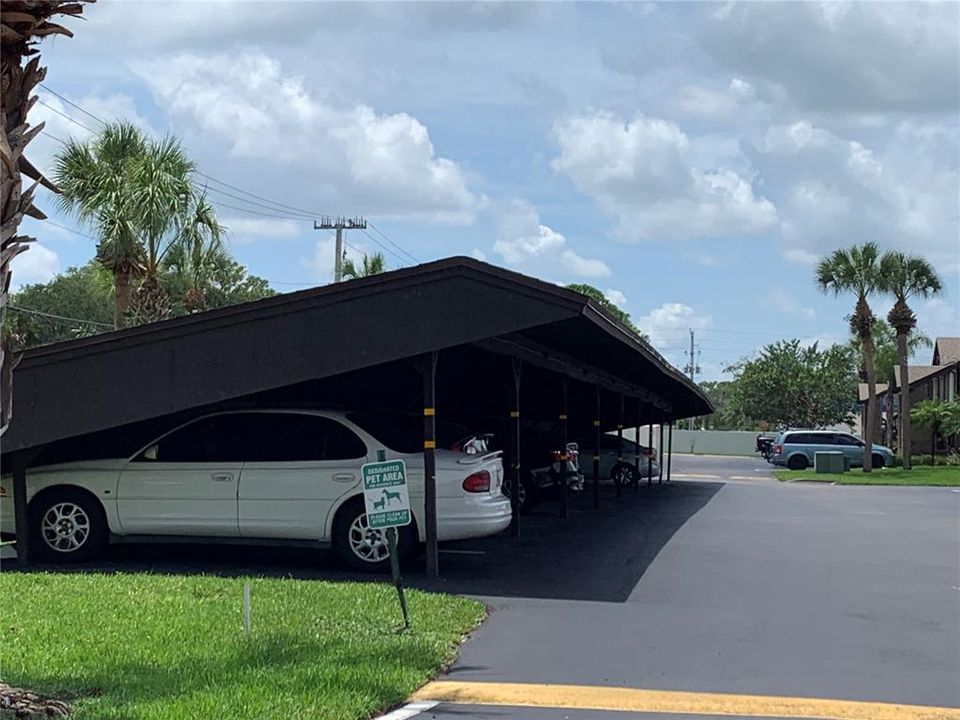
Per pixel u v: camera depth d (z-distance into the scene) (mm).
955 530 17797
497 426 20094
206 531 12141
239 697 6559
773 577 12266
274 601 9617
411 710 6895
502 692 7348
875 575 12570
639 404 29188
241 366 11758
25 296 50688
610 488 29109
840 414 72250
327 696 6703
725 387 106750
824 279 43500
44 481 12320
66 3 6109
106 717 6109
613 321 12969
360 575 11719
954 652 8727
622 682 7660
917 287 42562
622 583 11617
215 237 22000
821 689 7578
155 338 11891
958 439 50094
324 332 11625
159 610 9109
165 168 20984
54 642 7930
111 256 20859
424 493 11789
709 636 9125
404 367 15812
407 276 11430
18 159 6133
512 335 14094
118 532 12297
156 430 13102
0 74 6004
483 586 11242
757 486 31312
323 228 45031
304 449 12164
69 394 11922
